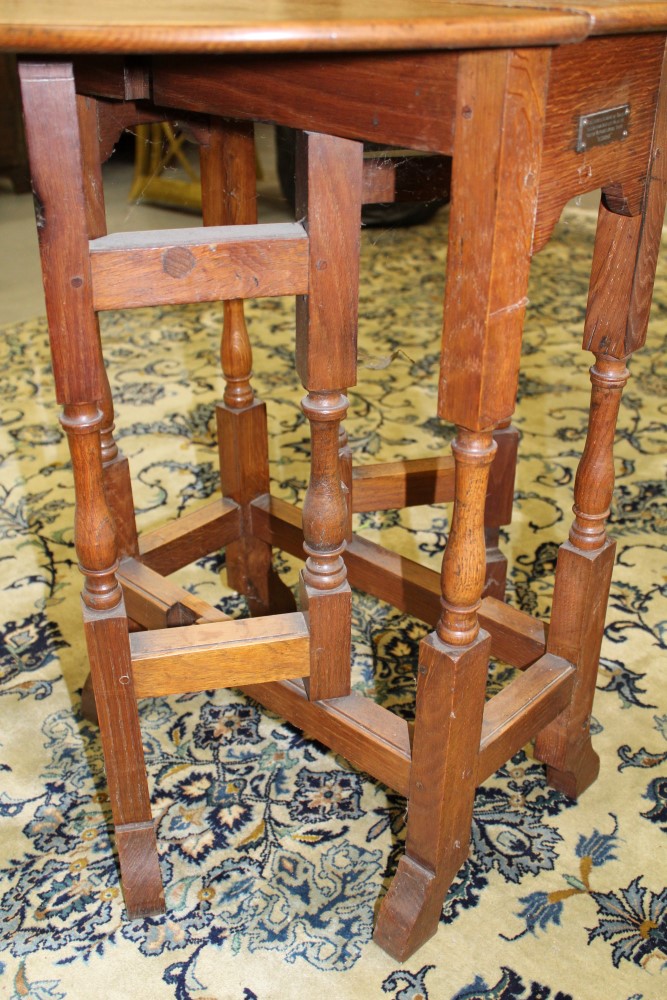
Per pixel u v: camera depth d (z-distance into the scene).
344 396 0.99
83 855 1.19
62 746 1.35
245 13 0.78
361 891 1.14
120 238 0.86
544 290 3.06
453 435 2.18
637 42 0.83
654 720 1.39
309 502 1.02
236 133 1.25
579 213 3.85
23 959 1.06
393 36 0.68
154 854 1.09
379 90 0.79
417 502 1.43
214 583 1.71
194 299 0.88
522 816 1.24
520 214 0.77
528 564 1.72
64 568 1.74
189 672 1.04
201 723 1.40
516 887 1.14
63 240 0.82
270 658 1.07
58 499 1.95
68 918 1.11
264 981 1.03
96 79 1.05
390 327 2.76
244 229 0.89
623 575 1.70
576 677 1.18
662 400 2.37
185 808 1.25
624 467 2.06
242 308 1.39
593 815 1.24
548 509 1.90
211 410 2.31
